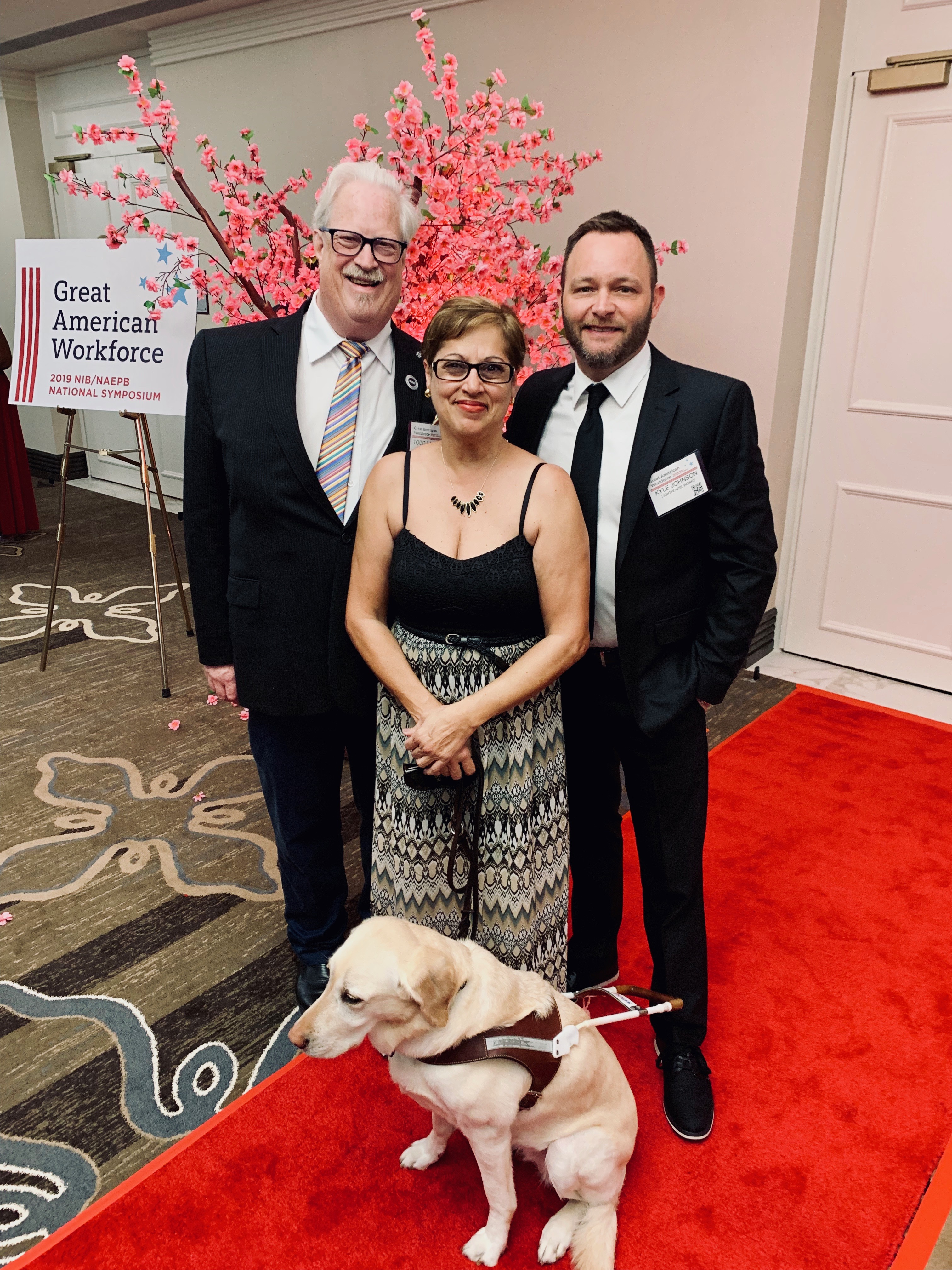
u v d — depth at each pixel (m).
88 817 2.82
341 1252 1.52
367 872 2.24
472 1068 1.36
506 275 3.02
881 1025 2.02
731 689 3.77
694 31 3.38
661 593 1.67
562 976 1.79
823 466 3.85
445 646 1.54
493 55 3.95
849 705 3.63
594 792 1.91
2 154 6.76
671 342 3.83
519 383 2.98
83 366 3.67
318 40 4.52
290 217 3.07
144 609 4.67
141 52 5.78
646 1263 1.50
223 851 2.66
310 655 1.84
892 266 3.45
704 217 3.58
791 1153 1.71
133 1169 1.67
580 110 3.78
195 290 3.41
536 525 1.50
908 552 3.72
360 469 1.83
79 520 6.31
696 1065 1.82
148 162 5.89
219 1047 1.95
